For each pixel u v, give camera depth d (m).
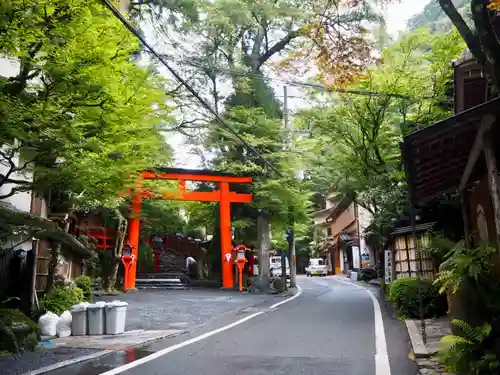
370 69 16.12
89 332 10.99
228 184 26.83
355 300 20.11
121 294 23.61
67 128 7.99
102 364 7.81
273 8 19.70
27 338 8.99
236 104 28.30
